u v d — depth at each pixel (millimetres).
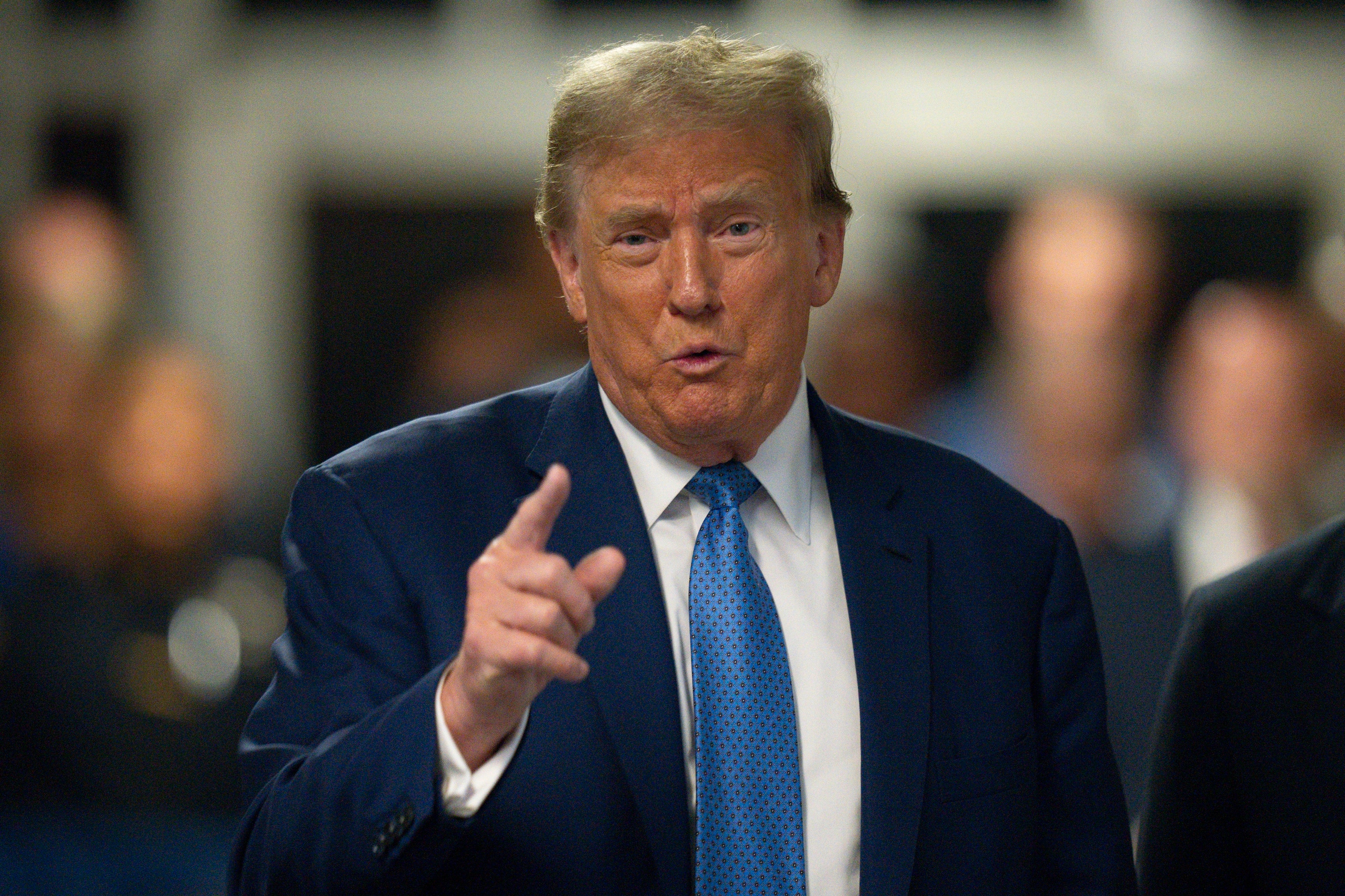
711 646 7039
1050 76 19344
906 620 7301
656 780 6793
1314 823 8148
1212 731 8445
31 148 19156
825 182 7223
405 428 7594
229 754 12336
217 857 11734
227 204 19328
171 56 19312
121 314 15328
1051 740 7613
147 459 13320
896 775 7008
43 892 11555
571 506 7246
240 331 19266
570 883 6738
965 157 19391
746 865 6801
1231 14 19344
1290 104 19328
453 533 7164
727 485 7266
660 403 6883
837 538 7430
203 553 13516
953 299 18766
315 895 6391
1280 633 8328
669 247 6777
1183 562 14500
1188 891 8422
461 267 19234
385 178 19453
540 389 7812
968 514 7672
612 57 6965
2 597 12383
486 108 19297
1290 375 14891
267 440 18953
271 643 13195
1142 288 17359
